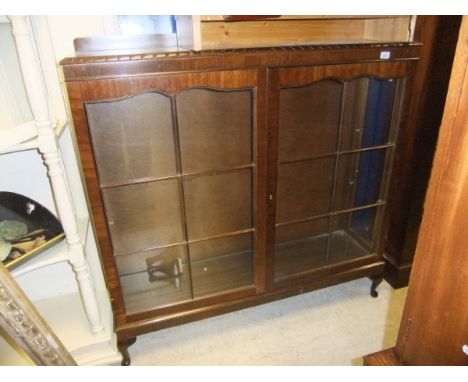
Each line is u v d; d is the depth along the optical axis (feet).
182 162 4.13
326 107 4.51
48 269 4.84
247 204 4.54
